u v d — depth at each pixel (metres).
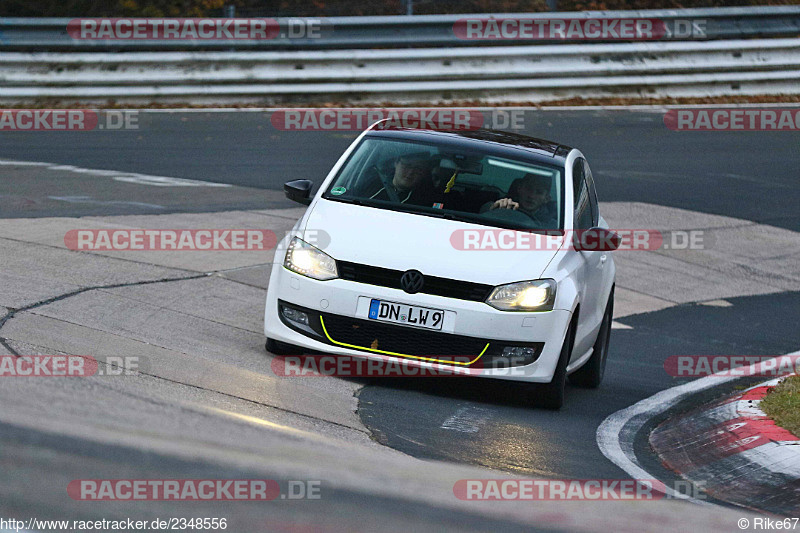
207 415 17.23
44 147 51.16
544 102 71.12
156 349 23.05
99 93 62.22
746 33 78.12
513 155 26.86
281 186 47.44
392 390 22.92
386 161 26.14
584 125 66.50
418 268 22.59
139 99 62.97
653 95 74.38
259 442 15.88
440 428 20.36
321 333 22.86
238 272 33.09
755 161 63.12
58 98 61.47
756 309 40.16
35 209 38.19
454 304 22.36
